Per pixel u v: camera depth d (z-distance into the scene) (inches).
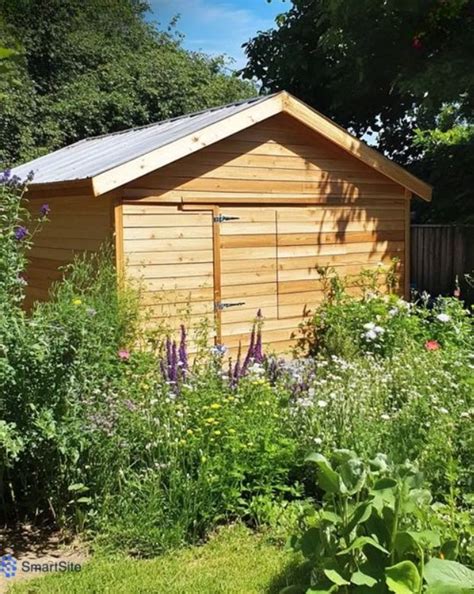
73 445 157.3
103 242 300.5
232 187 329.1
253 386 204.2
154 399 182.2
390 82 551.2
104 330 181.3
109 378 185.8
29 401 155.3
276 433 182.7
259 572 141.1
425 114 503.5
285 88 628.7
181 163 310.2
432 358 229.3
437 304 367.6
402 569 93.0
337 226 373.1
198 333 290.2
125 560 148.2
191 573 141.3
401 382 211.9
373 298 352.5
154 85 819.4
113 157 316.2
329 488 103.9
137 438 169.3
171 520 157.6
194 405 183.3
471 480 146.7
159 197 304.2
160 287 306.3
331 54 580.1
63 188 298.0
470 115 482.6
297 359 309.3
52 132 733.9
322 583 103.0
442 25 474.0
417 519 109.3
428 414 179.3
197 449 168.2
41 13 783.1
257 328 331.9
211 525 161.6
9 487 169.5
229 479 167.9
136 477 163.5
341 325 338.0
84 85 781.9
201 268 320.5
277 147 345.7
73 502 161.5
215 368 221.0
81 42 799.7
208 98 848.9
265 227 343.9
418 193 404.2
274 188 345.1
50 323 162.2
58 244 336.8
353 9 454.0
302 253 359.3
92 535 158.6
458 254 469.1
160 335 288.2
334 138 356.5
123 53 834.8
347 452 108.3
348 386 204.7
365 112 618.5
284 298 352.5
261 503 167.3
